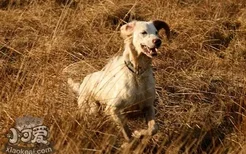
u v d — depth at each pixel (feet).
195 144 29.60
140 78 28.25
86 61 38.09
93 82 30.66
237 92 34.78
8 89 30.78
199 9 47.62
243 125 30.66
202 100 34.32
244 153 26.86
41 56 35.42
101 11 46.09
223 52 41.34
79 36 42.29
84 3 48.75
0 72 35.94
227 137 30.14
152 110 29.22
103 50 39.93
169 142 29.40
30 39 41.39
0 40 41.37
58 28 41.39
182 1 49.44
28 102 28.12
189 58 39.99
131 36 28.66
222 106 33.14
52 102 28.48
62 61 36.65
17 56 39.40
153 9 47.39
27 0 49.01
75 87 32.73
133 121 31.14
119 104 28.48
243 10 47.78
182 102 33.68
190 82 36.14
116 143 28.53
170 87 35.42
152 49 27.40
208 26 44.45
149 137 28.30
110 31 42.91
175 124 31.32
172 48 40.68
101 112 29.25
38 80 30.71
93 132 26.73
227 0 49.26
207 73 37.55
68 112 27.48
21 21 44.06
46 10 46.44
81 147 25.88
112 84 28.78
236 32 44.09
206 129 30.78
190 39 41.96
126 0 48.34
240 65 39.06
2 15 45.09
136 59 28.12
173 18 45.42
